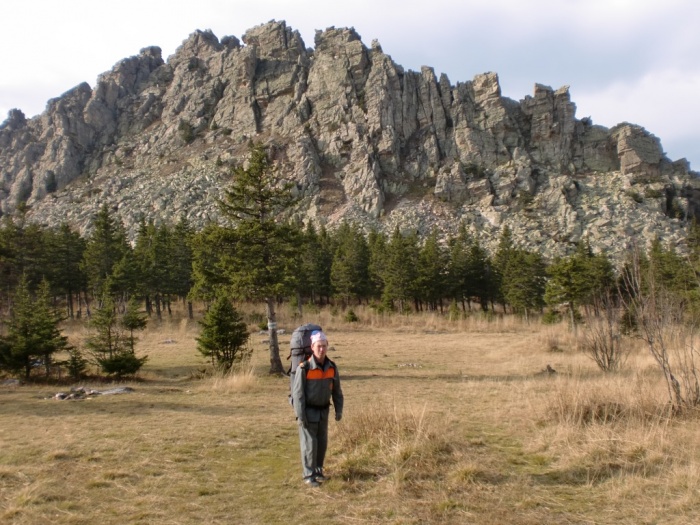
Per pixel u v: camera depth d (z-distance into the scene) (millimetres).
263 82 133125
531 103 116562
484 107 116312
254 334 34781
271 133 120250
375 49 132500
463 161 108812
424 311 56594
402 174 106688
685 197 97812
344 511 4523
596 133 114125
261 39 147875
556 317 43594
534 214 90625
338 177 103625
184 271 50062
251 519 4375
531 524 4168
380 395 12141
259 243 19750
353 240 62938
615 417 7320
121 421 9133
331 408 10203
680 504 4457
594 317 18578
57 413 10141
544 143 112312
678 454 5730
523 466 5832
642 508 4473
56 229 84125
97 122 139750
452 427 7727
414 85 121500
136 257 51312
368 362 21766
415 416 6977
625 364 15914
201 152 118250
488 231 86688
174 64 162250
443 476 5379
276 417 9633
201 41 166375
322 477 5359
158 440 7383
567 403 7840
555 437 6734
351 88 121312
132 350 17969
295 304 49906
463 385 14039
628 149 108000
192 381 16969
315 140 113750
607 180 102812
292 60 136500
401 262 52438
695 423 6891
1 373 17156
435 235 76812
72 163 125000
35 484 5238
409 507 4566
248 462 6273
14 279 47969
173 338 32250
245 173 20031
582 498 4785
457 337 34875
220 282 20047
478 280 60094
